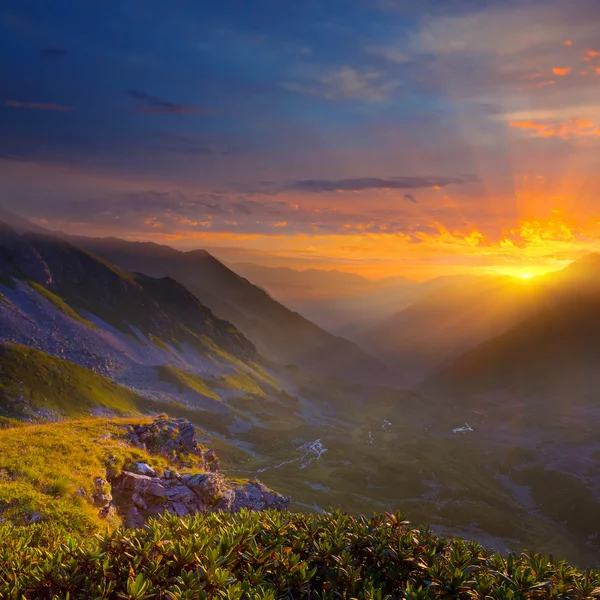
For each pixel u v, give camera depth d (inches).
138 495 853.2
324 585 346.6
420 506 4606.3
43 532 506.9
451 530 4254.4
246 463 5497.1
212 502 925.2
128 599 292.0
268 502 1113.4
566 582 352.8
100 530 664.4
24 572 334.0
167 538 366.0
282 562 347.9
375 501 4640.8
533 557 383.9
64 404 5831.7
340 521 422.0
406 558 368.5
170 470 947.3
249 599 289.9
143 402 7130.9
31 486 715.4
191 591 290.5
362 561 380.5
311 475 5167.3
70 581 313.6
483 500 5221.5
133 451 973.8
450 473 5762.8
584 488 5713.6
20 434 929.5
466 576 337.7
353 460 5959.6
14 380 5718.5
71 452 868.0
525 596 331.0
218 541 364.5
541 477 6397.6
